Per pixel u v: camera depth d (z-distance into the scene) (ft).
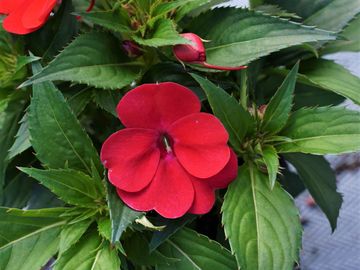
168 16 0.78
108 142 0.68
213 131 0.69
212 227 0.87
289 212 0.73
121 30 0.74
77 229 0.74
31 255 0.76
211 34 0.78
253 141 0.76
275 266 0.70
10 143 0.83
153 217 0.74
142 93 0.68
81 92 0.79
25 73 0.82
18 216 0.76
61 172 0.71
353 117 0.73
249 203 0.73
